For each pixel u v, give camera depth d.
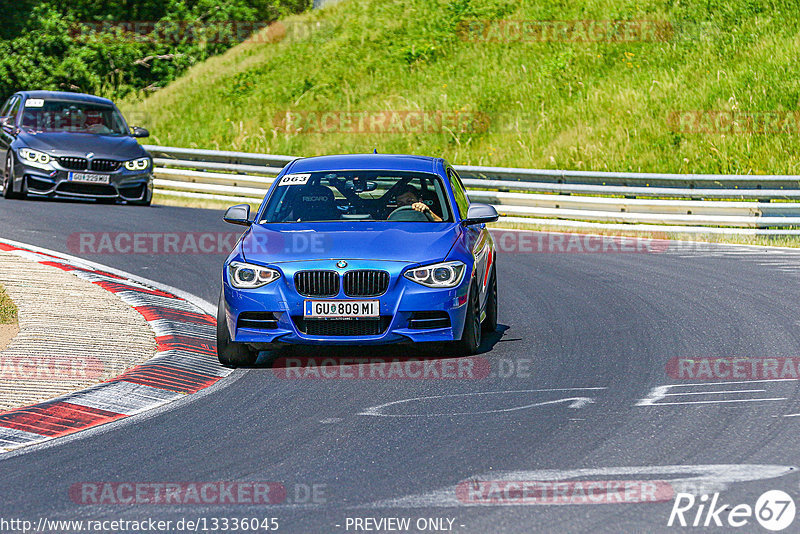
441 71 111.06
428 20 122.44
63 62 129.00
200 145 104.81
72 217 62.38
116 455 22.05
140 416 25.45
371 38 121.94
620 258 54.09
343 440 22.91
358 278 29.91
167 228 60.59
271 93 114.56
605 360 31.00
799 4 105.25
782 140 83.94
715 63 98.94
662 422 23.89
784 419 23.97
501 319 38.19
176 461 21.53
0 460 21.77
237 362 31.09
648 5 111.88
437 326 30.41
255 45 130.62
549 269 50.47
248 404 26.47
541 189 69.56
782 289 43.69
